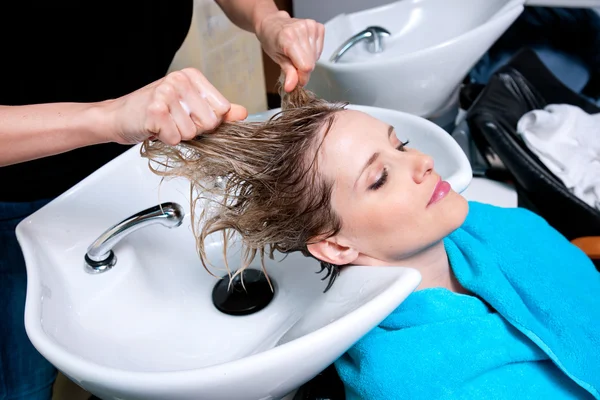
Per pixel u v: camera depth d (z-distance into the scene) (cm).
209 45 124
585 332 70
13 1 68
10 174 77
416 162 63
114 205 74
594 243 89
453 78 104
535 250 78
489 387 63
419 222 62
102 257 68
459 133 127
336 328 45
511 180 112
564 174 110
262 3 80
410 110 108
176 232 78
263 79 146
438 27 125
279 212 65
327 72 101
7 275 80
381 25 127
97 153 85
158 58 91
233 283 77
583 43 141
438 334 63
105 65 82
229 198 66
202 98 51
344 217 64
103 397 54
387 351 63
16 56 73
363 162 62
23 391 82
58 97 80
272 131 64
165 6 86
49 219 70
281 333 68
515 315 65
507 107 118
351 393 69
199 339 70
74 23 75
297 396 75
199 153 61
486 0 118
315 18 167
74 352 55
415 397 61
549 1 133
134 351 64
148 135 52
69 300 65
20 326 81
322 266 74
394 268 53
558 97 128
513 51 149
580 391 67
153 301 71
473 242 75
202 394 46
